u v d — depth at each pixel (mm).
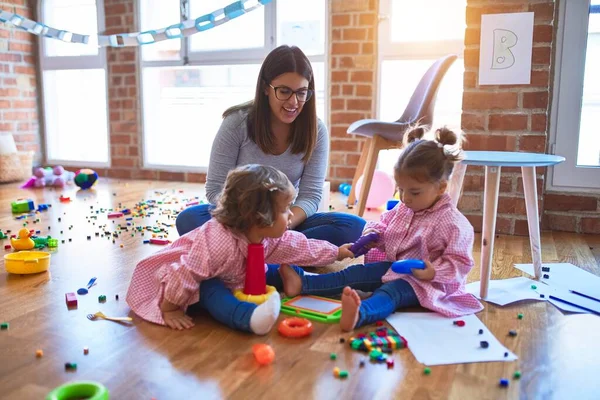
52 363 1199
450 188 1874
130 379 1129
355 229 1905
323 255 1634
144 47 4234
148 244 2281
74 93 4605
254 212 1395
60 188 3898
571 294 1664
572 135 2584
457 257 1490
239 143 1849
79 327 1397
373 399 1051
